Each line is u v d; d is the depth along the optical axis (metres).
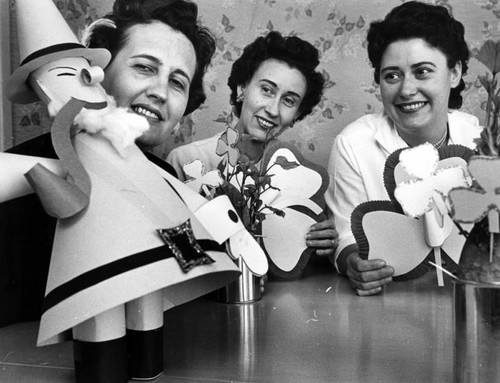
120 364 0.60
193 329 0.79
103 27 1.01
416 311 0.88
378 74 1.22
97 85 0.74
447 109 1.21
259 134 1.30
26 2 0.74
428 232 0.88
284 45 1.29
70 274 0.57
